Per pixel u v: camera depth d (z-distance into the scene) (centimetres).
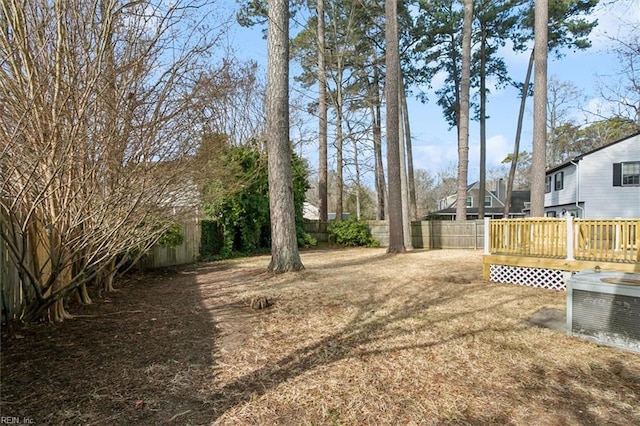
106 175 320
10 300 349
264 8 1211
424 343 336
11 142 238
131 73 324
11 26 269
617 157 1606
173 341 341
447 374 273
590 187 1647
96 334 360
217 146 514
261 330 375
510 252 648
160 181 362
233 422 208
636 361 295
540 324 393
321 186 1627
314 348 324
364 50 1730
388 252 1171
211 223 1127
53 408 217
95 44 299
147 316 430
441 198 4397
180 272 832
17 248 297
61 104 278
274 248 736
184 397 236
